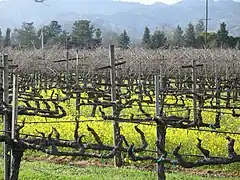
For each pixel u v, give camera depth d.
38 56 36.34
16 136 10.77
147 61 35.19
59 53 39.72
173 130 17.73
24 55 35.22
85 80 30.44
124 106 16.44
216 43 75.00
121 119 12.25
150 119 11.55
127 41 83.50
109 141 16.25
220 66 35.41
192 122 13.30
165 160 10.42
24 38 74.81
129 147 10.49
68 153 10.41
